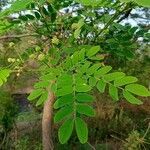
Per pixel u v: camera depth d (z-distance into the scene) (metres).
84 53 0.27
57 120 0.21
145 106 1.31
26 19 0.34
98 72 0.24
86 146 1.23
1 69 0.29
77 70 0.25
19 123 1.40
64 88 0.23
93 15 0.36
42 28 0.36
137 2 0.19
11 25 0.33
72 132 0.21
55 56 0.31
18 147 1.25
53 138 0.97
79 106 0.22
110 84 0.23
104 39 0.40
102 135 1.36
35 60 0.33
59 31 0.36
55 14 0.34
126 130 1.35
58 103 0.22
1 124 1.31
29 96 0.25
